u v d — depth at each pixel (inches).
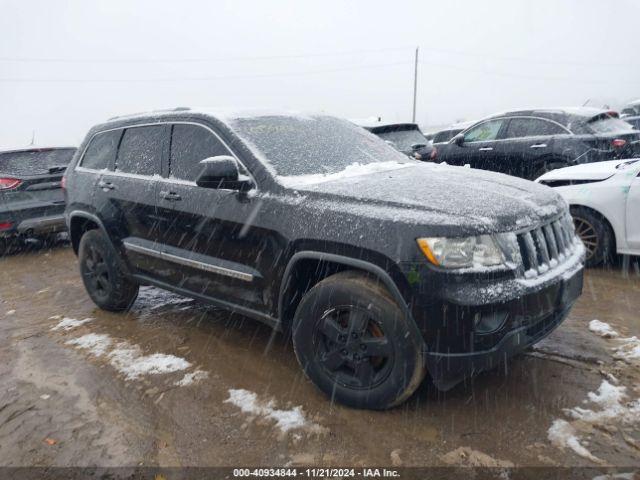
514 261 103.1
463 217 101.9
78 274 250.5
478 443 101.3
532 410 110.8
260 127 145.3
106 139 184.7
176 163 151.9
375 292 106.1
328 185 121.0
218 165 121.6
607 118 296.8
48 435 113.2
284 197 121.5
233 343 154.8
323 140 153.2
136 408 121.3
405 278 100.3
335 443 104.0
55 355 154.0
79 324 178.5
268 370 136.1
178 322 174.2
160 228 152.6
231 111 151.6
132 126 173.6
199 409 119.1
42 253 307.4
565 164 291.1
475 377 125.6
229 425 112.2
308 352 118.0
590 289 181.2
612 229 191.9
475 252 99.7
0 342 167.8
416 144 331.3
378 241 103.5
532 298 103.0
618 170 193.5
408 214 104.1
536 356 134.0
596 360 129.6
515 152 313.6
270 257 122.0
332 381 115.4
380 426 108.4
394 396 108.3
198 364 141.6
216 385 129.5
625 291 177.0
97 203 175.5
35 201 292.8
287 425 110.7
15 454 107.4
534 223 110.7
